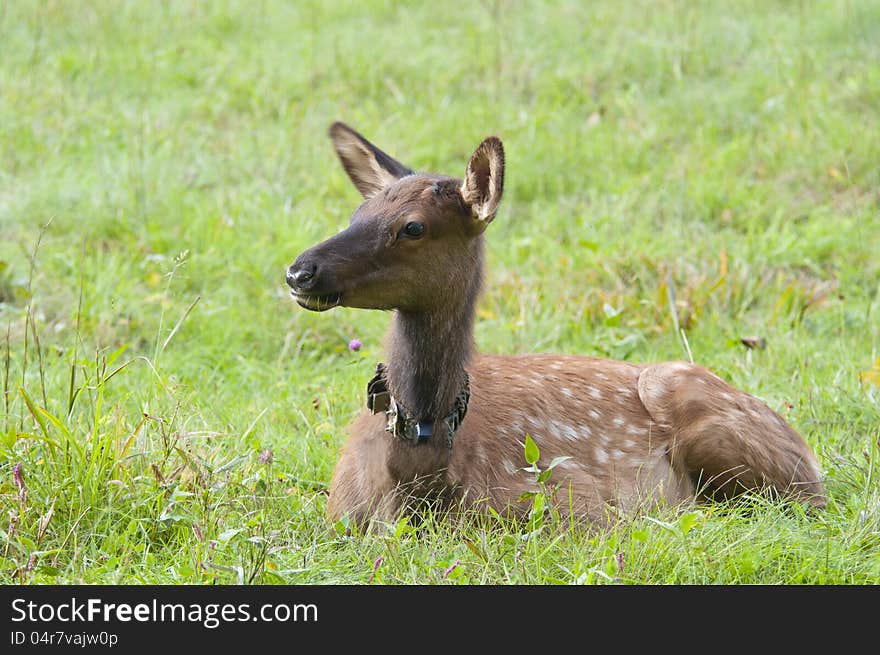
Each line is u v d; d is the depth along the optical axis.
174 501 8.55
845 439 10.59
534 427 9.33
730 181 16.42
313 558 8.27
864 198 16.03
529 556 8.15
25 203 15.21
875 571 8.20
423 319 8.41
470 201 8.32
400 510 8.63
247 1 22.98
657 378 9.93
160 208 15.33
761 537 8.54
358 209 8.47
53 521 8.52
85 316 12.69
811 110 17.95
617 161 17.22
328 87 19.44
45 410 9.02
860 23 20.67
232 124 18.39
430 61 20.34
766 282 14.21
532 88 19.44
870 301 13.72
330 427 10.71
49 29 21.06
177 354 12.40
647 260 14.33
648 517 8.37
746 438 9.55
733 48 20.39
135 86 19.33
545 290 13.98
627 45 20.47
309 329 13.19
